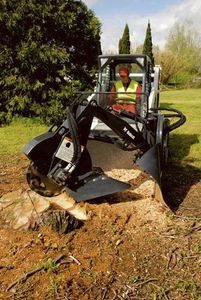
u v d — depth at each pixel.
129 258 3.85
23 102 10.47
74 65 11.09
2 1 9.89
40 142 4.16
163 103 19.56
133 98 6.04
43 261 3.71
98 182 4.32
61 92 10.62
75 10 10.88
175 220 4.66
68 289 3.37
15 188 5.60
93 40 11.27
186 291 3.39
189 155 8.05
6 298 3.26
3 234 4.09
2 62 10.11
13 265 3.66
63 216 4.16
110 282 3.49
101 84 7.16
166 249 4.01
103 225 4.36
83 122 4.25
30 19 10.13
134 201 4.94
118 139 5.41
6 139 9.16
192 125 11.76
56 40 10.73
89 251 3.91
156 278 3.57
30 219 4.20
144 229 4.37
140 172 5.82
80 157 4.15
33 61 10.16
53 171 4.15
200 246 4.07
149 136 5.35
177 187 6.07
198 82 35.16
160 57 37.06
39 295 3.29
